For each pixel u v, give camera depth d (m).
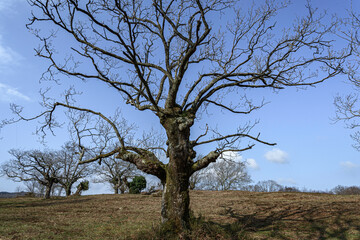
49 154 38.72
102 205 21.80
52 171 36.47
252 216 15.39
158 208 19.67
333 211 15.27
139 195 30.03
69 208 20.06
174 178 9.85
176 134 9.98
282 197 22.91
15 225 12.62
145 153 10.78
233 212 16.73
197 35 9.61
